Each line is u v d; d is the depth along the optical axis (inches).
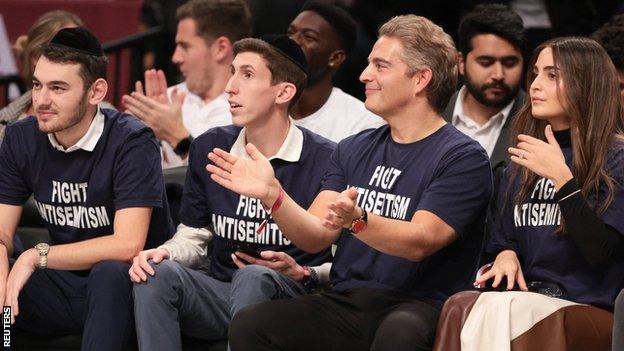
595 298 333.1
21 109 456.8
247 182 327.0
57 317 375.2
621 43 382.6
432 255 343.9
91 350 352.2
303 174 376.8
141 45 554.6
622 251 332.5
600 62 339.3
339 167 362.9
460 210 337.4
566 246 337.7
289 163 376.2
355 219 315.9
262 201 330.0
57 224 384.5
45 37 452.8
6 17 569.0
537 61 346.6
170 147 467.2
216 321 364.8
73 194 378.9
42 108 368.2
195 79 486.9
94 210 379.2
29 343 381.4
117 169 374.6
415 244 325.4
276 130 375.2
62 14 461.1
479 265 376.8
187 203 383.6
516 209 350.3
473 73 430.0
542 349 313.1
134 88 554.3
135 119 385.7
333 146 382.0
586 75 337.4
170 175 420.8
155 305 348.2
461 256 347.9
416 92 347.9
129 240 366.3
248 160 329.4
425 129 351.9
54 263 362.3
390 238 321.4
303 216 335.6
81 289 373.7
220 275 379.2
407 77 347.3
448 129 351.3
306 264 375.2
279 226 336.2
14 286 357.1
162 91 454.0
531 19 522.9
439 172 342.0
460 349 313.7
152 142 380.5
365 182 354.3
